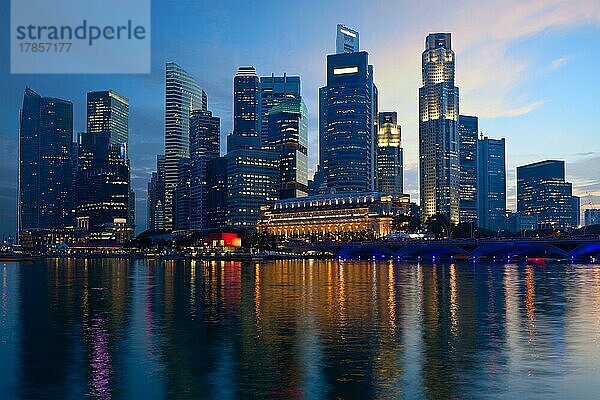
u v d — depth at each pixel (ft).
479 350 194.08
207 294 400.47
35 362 183.11
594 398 142.00
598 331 229.86
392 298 360.69
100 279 593.42
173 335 226.99
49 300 364.38
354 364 175.94
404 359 181.88
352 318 268.62
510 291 403.54
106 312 299.79
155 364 179.11
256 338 218.59
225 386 154.92
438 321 257.96
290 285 479.41
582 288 424.46
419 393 147.02
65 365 178.70
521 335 221.25
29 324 258.16
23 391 152.46
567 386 151.53
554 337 216.95
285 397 145.38
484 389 149.38
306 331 233.14
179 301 352.28
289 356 187.42
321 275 634.84
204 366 175.94
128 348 202.49
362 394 146.82
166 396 147.54
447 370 168.14
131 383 158.71
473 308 305.12
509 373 164.25
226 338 219.00
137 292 422.82
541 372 165.17
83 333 233.55
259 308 311.06
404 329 236.22
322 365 175.32
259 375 164.96
